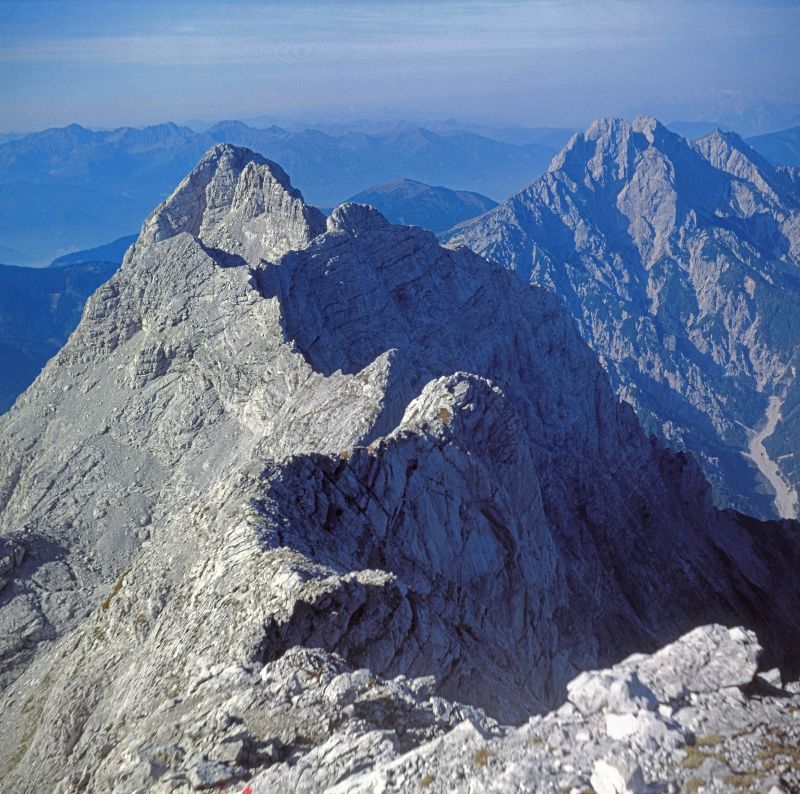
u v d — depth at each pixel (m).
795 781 15.72
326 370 117.75
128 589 48.31
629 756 16.91
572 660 63.59
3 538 99.50
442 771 18.59
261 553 39.47
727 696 18.83
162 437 120.12
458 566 53.81
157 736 26.36
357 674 26.39
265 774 21.78
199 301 130.62
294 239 156.00
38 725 42.84
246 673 28.69
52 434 130.75
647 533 117.38
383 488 52.06
